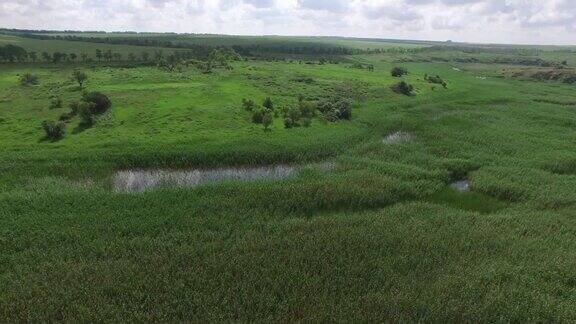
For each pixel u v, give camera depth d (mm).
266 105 69062
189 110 65062
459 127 65938
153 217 35531
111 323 23906
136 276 27844
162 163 48562
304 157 52000
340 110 68500
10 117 60438
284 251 31438
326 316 25094
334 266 29703
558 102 90625
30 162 45438
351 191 41375
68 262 29297
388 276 28984
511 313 25938
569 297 27906
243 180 44812
